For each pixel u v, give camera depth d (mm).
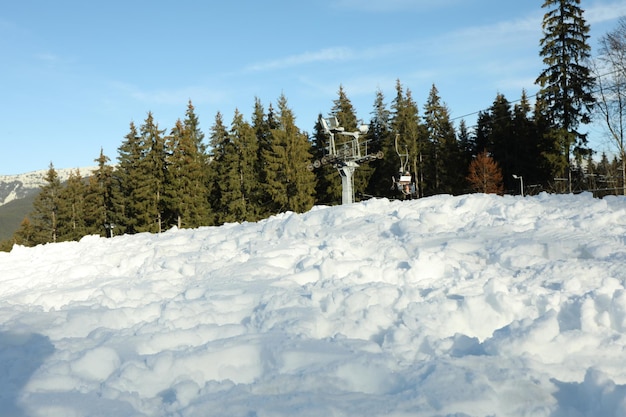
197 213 43094
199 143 54531
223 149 46812
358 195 46219
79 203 52750
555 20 34156
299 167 41406
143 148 44875
